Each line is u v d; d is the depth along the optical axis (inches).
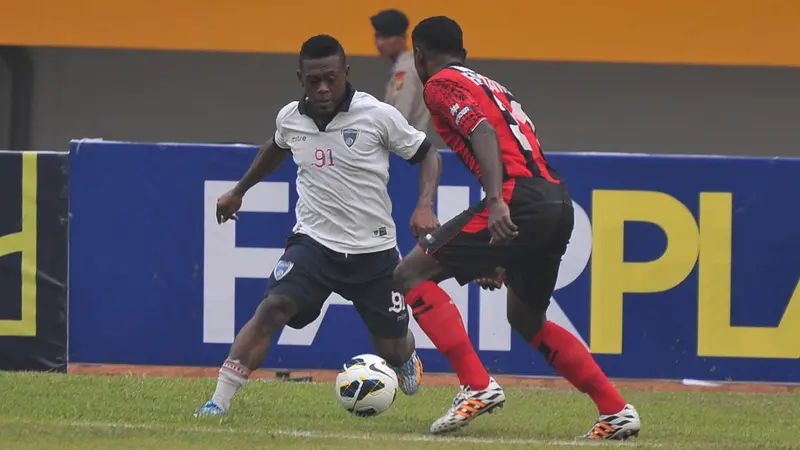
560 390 1036.5
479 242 707.4
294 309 818.8
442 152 1068.5
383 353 880.3
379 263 842.8
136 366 1087.6
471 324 1080.2
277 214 1077.1
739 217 1073.5
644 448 671.1
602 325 1075.9
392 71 1190.3
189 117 2030.0
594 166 1070.4
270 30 1854.1
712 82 2039.9
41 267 1080.2
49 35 1861.5
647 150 2053.4
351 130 821.2
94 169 1075.9
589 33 1860.2
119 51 2012.8
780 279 1075.3
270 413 818.2
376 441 666.2
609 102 2039.9
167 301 1080.8
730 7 1863.9
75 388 935.0
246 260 1079.0
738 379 1077.1
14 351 1082.7
